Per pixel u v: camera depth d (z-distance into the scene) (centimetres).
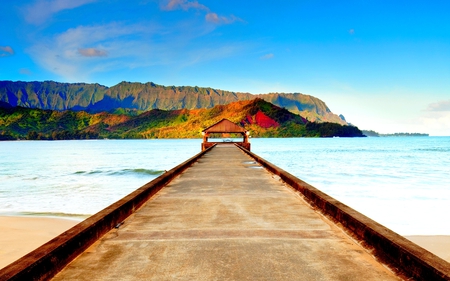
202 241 398
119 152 8262
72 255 334
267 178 1022
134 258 339
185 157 6116
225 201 657
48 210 1499
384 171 3191
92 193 2003
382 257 331
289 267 314
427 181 2453
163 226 468
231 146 3769
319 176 2778
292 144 13962
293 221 496
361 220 402
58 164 4447
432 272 251
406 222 1234
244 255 347
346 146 11338
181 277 292
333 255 347
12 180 2706
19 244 962
